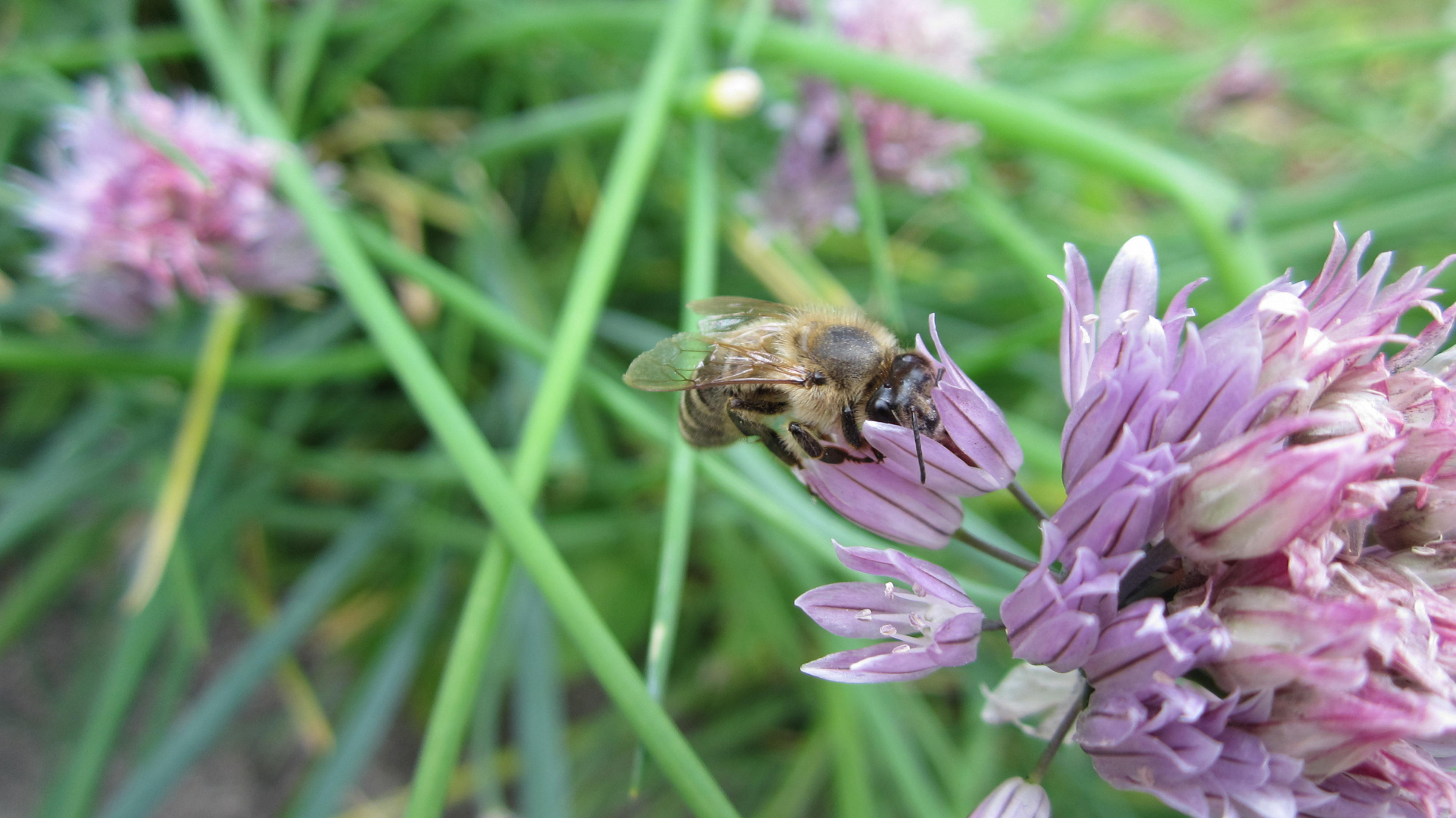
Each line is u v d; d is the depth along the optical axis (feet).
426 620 0.28
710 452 0.25
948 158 0.31
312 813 0.24
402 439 0.34
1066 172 0.39
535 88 0.35
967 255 0.36
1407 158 0.39
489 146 0.32
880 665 0.17
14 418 0.30
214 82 0.34
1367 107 0.44
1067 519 0.17
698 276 0.26
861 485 0.18
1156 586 0.17
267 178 0.26
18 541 0.27
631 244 0.35
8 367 0.25
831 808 0.32
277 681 0.31
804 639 0.31
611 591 0.31
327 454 0.30
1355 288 0.17
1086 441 0.17
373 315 0.22
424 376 0.22
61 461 0.28
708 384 0.22
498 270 0.31
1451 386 0.17
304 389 0.31
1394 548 0.17
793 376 0.23
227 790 0.30
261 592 0.30
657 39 0.34
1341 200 0.33
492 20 0.33
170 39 0.31
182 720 0.30
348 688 0.31
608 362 0.31
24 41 0.31
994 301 0.35
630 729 0.30
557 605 0.20
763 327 0.24
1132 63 0.40
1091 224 0.39
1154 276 0.18
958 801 0.27
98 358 0.26
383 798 0.30
